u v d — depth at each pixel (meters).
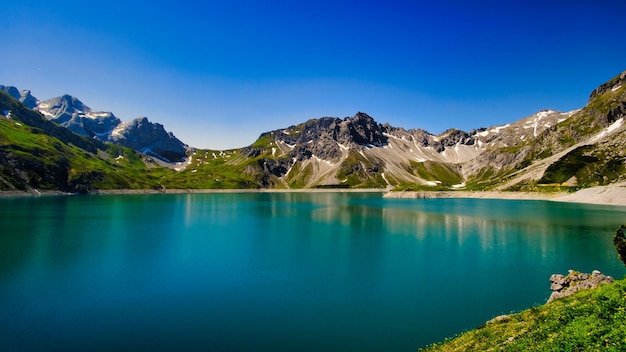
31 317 36.19
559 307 24.27
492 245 72.69
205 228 96.31
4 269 52.28
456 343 26.17
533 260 59.81
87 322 35.22
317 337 32.34
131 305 39.72
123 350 29.78
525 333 21.50
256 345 30.81
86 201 182.12
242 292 44.28
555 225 98.88
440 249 68.94
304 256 63.28
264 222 110.75
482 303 40.50
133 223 103.25
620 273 51.53
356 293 43.91
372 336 32.56
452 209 151.75
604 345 15.62
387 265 57.12
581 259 60.25
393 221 112.94
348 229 95.56
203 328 34.09
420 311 38.31
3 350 29.58
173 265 56.69
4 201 166.00
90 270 52.97
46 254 61.78
